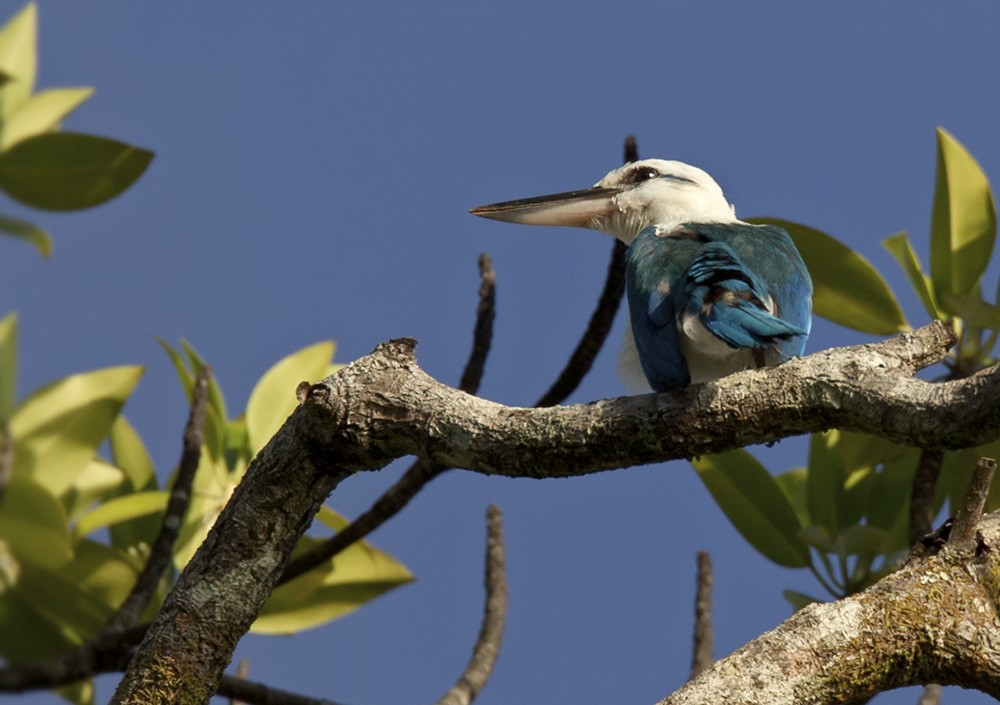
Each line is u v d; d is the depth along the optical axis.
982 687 6.97
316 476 7.50
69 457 6.18
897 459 10.57
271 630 9.10
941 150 10.44
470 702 9.30
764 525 10.31
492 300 9.57
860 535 9.80
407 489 8.75
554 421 7.12
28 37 6.05
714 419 6.98
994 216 10.38
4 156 5.77
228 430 9.36
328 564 9.15
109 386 6.27
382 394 7.32
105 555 8.29
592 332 9.34
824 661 6.77
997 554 7.27
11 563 6.25
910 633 6.90
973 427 6.57
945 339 7.03
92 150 5.83
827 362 6.97
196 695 7.32
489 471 7.30
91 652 6.96
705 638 9.97
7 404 5.36
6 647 6.78
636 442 7.06
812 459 10.53
